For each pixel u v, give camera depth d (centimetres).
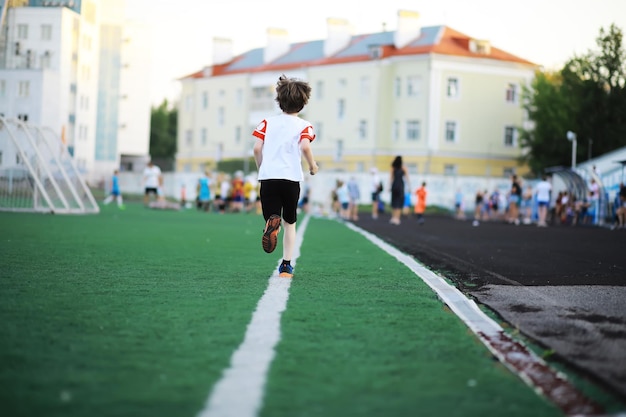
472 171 7550
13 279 809
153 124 12775
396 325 595
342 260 1198
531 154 6900
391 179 3142
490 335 564
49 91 3569
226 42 9462
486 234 2358
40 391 381
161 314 615
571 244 1872
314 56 8450
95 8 6184
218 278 883
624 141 6297
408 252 1446
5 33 3216
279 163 879
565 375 444
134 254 1182
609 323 620
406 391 401
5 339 498
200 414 351
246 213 4122
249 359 463
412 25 7712
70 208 2822
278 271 934
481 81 7538
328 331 561
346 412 361
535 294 812
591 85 6366
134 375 418
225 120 9081
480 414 364
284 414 355
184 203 5012
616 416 365
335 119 8000
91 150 7106
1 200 2812
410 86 7512
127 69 9338
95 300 680
